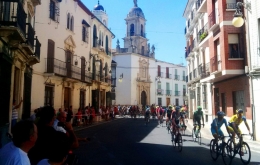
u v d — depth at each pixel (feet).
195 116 45.44
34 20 54.80
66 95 76.43
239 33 54.08
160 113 88.33
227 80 61.31
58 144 8.60
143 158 30.63
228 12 54.80
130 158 30.55
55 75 64.49
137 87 176.65
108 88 121.29
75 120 75.36
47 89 65.00
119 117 134.51
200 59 86.99
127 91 171.73
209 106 76.89
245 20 50.72
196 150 36.94
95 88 102.27
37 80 60.03
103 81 110.93
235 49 54.29
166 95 205.36
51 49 67.21
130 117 134.31
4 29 32.22
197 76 89.15
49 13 65.82
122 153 33.86
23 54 43.47
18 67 43.68
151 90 192.54
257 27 46.98
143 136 53.31
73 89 80.07
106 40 119.34
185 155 32.94
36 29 59.77
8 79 36.99
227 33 54.24
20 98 45.14
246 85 51.16
